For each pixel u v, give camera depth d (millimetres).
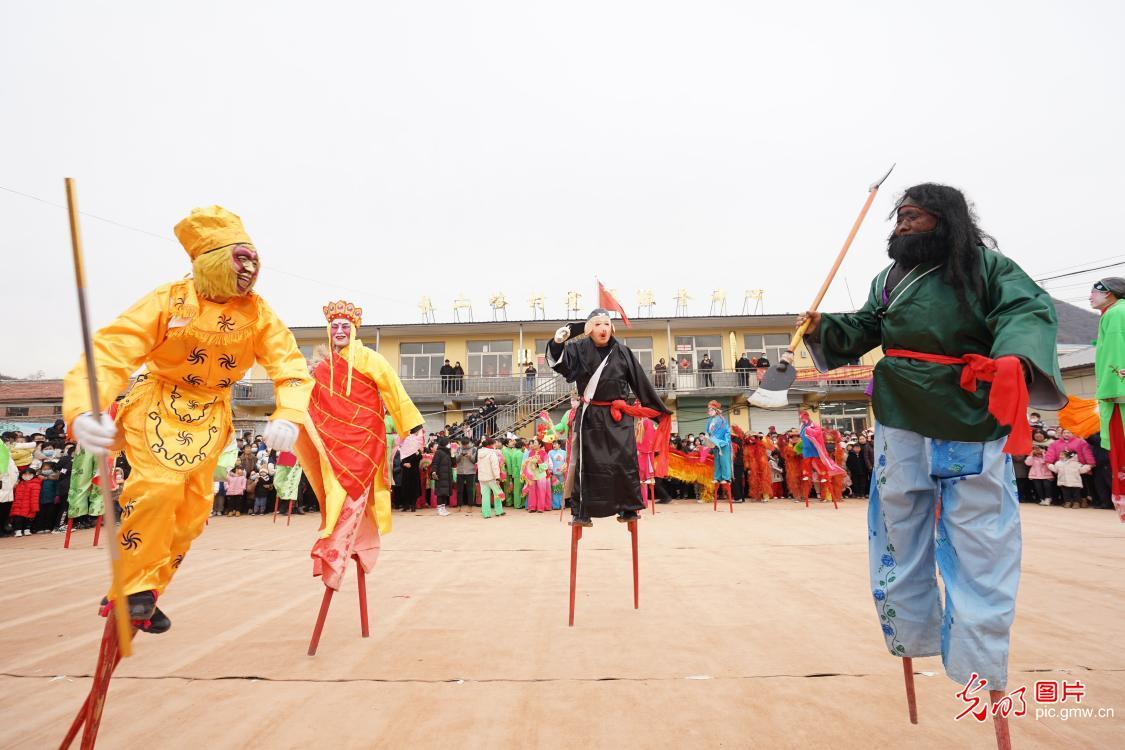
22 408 26547
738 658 2900
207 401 2527
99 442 1664
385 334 26391
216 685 2633
